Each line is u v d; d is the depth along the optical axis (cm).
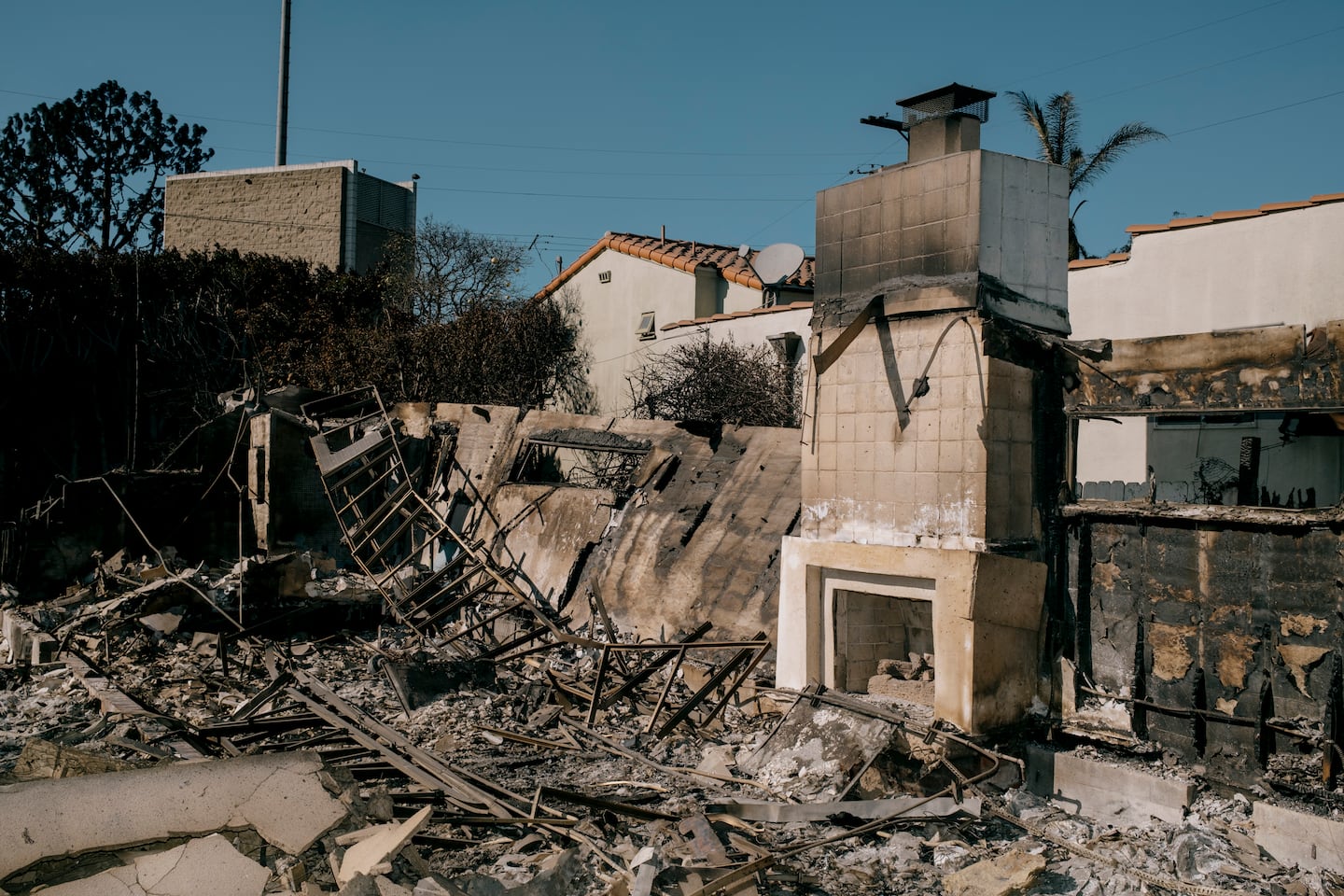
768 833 733
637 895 573
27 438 2305
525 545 1623
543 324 2491
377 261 3133
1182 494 1288
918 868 672
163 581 1541
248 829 582
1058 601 870
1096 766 798
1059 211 914
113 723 967
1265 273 1263
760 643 1048
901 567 891
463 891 555
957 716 836
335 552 1847
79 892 510
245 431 1905
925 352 895
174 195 3209
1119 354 832
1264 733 728
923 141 941
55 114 3334
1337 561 696
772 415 1766
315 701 1098
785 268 1966
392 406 2059
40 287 2395
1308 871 659
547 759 929
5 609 1502
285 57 3562
